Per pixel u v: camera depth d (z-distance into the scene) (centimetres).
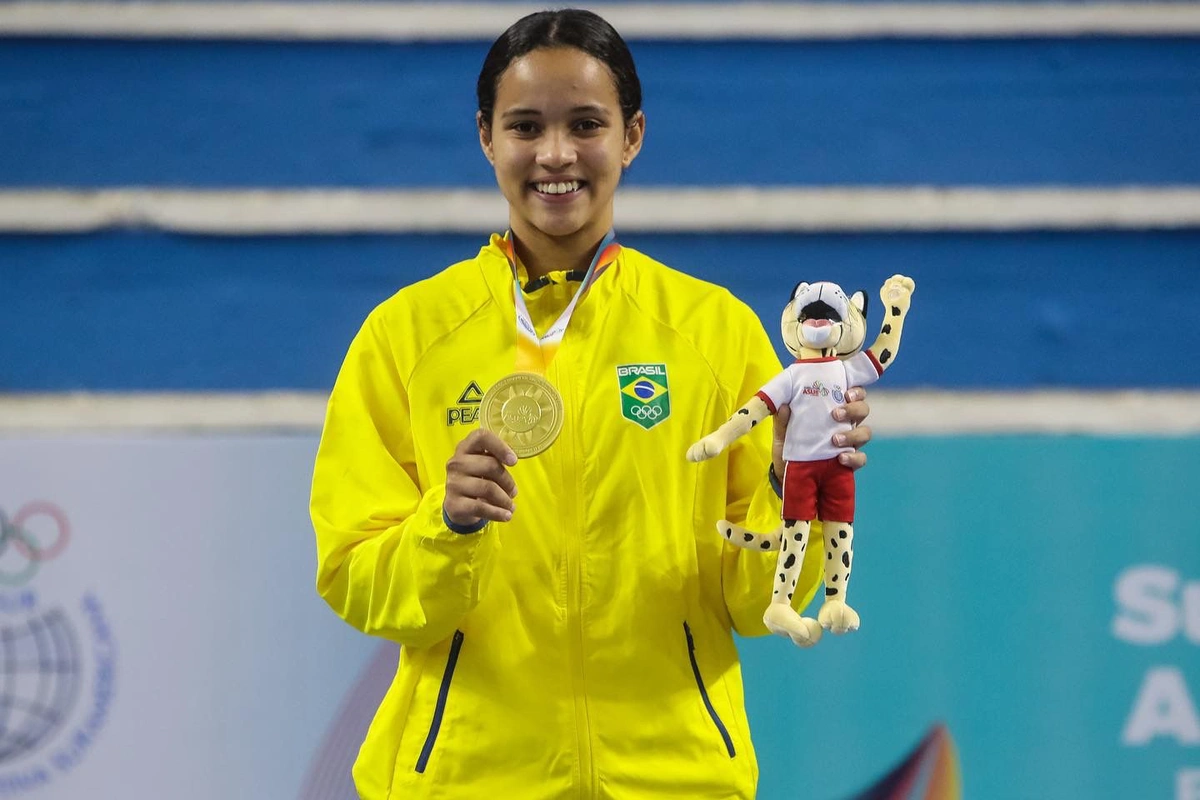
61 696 1034
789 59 1552
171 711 1034
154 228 1500
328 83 1552
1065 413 1434
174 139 1540
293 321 1484
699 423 738
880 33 1550
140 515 1045
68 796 1028
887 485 1042
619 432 725
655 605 714
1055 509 1045
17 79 1541
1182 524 1048
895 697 1034
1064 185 1529
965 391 1445
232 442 1053
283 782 1033
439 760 707
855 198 1502
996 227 1493
